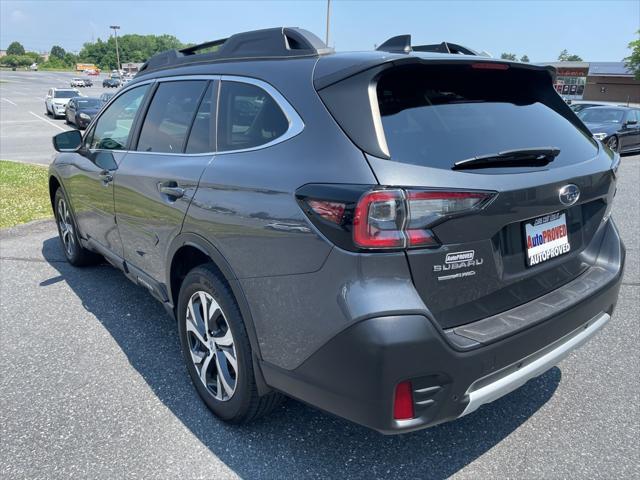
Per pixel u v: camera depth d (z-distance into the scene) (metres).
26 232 6.43
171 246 2.90
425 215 1.87
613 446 2.55
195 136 2.86
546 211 2.21
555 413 2.82
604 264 2.74
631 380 3.14
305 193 2.03
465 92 2.39
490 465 2.43
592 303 2.47
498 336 2.04
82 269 5.12
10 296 4.44
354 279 1.88
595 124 14.50
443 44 2.94
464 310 2.07
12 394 3.00
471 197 1.94
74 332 3.78
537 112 2.58
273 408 2.59
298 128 2.21
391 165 1.90
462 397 2.00
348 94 2.09
